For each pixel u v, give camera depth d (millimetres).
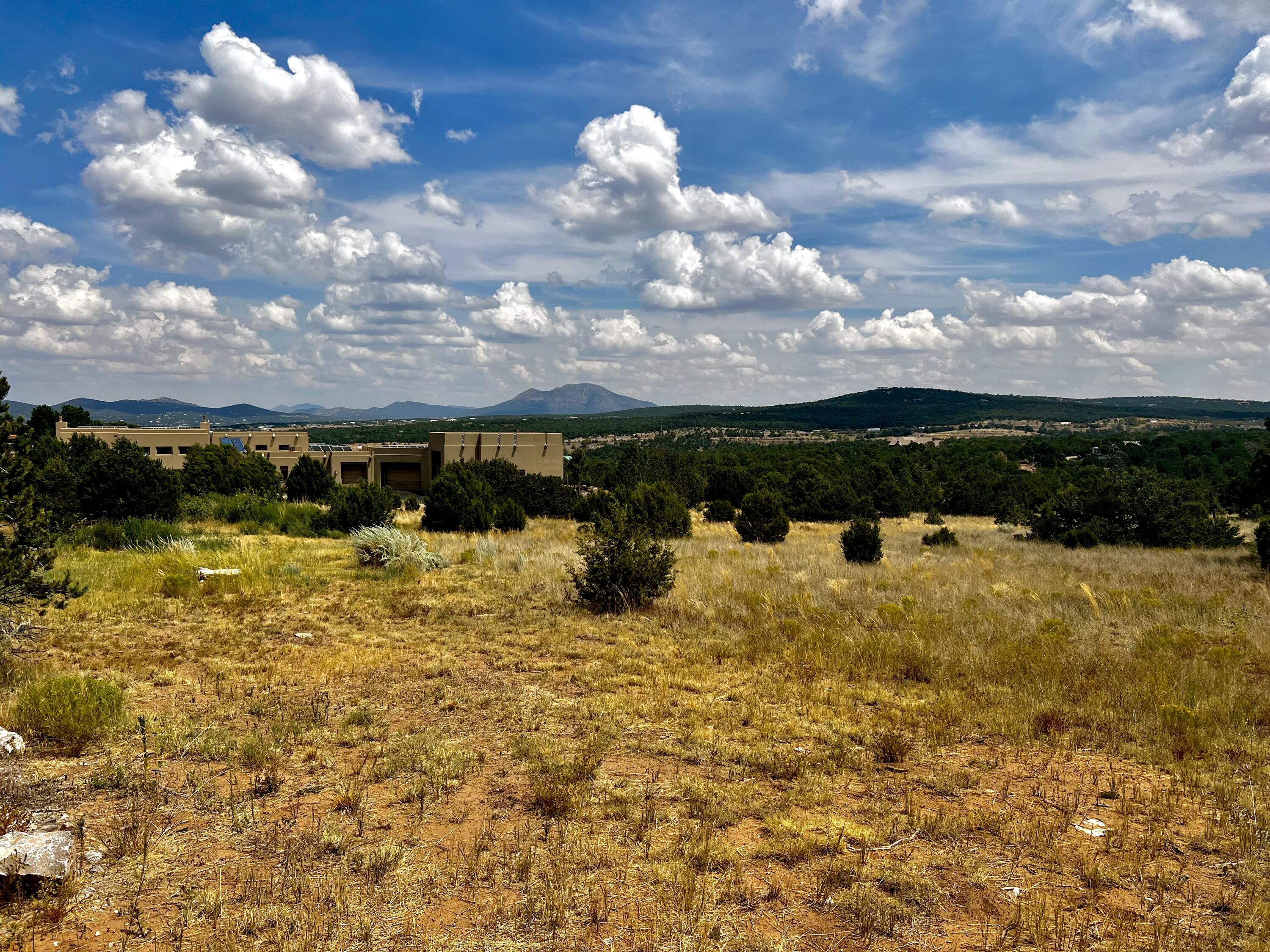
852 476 55094
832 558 20562
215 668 7898
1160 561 19953
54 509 15984
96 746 5520
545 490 40000
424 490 69250
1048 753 5840
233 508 26734
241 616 10672
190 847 4031
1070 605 12227
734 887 3672
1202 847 4191
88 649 8508
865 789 5062
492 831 4293
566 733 6156
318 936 3197
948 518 48906
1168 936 3266
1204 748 5812
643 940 3215
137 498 21312
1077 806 4797
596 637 10008
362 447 76125
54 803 4414
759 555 20531
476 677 7969
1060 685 7574
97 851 3887
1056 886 3764
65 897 3424
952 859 4039
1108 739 6094
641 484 28109
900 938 3270
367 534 16734
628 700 7074
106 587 11875
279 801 4668
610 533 12281
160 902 3473
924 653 8812
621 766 5430
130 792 4715
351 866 3850
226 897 3527
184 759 5355
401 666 8312
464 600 12492
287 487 45375
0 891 3387
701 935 3246
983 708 6934
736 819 4531
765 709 6887
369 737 5957
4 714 5855
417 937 3229
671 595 12945
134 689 7031
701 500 53625
